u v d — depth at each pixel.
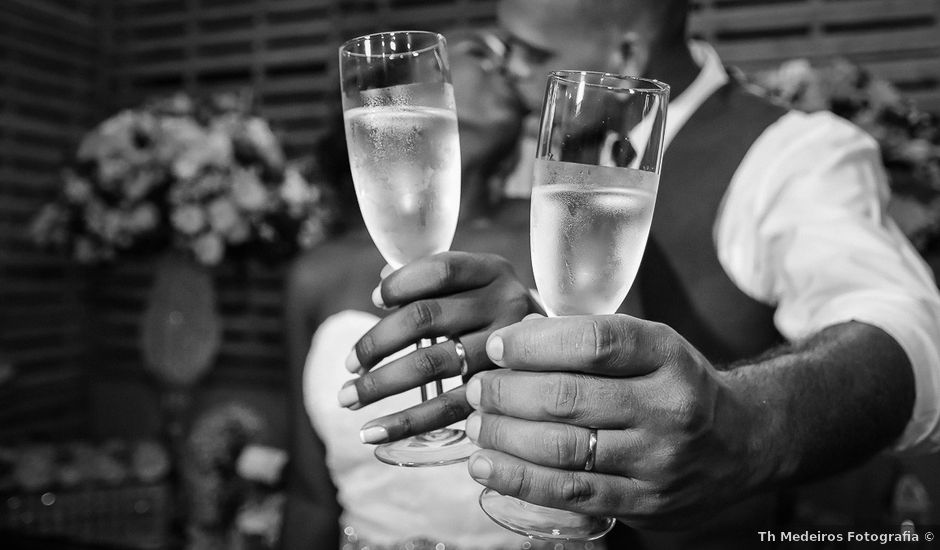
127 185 1.30
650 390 0.34
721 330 0.78
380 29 1.63
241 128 1.34
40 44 1.73
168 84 1.85
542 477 0.35
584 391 0.34
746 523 0.78
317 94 1.71
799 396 0.42
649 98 0.38
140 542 1.23
